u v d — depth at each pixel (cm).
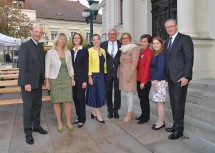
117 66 605
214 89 637
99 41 583
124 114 650
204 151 420
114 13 1444
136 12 1192
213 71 786
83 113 566
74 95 569
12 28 2834
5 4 2773
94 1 1088
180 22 793
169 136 477
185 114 554
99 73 579
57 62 511
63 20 4631
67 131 539
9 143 484
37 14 4459
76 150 446
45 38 4250
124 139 486
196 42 764
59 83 517
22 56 466
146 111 572
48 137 508
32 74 476
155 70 514
